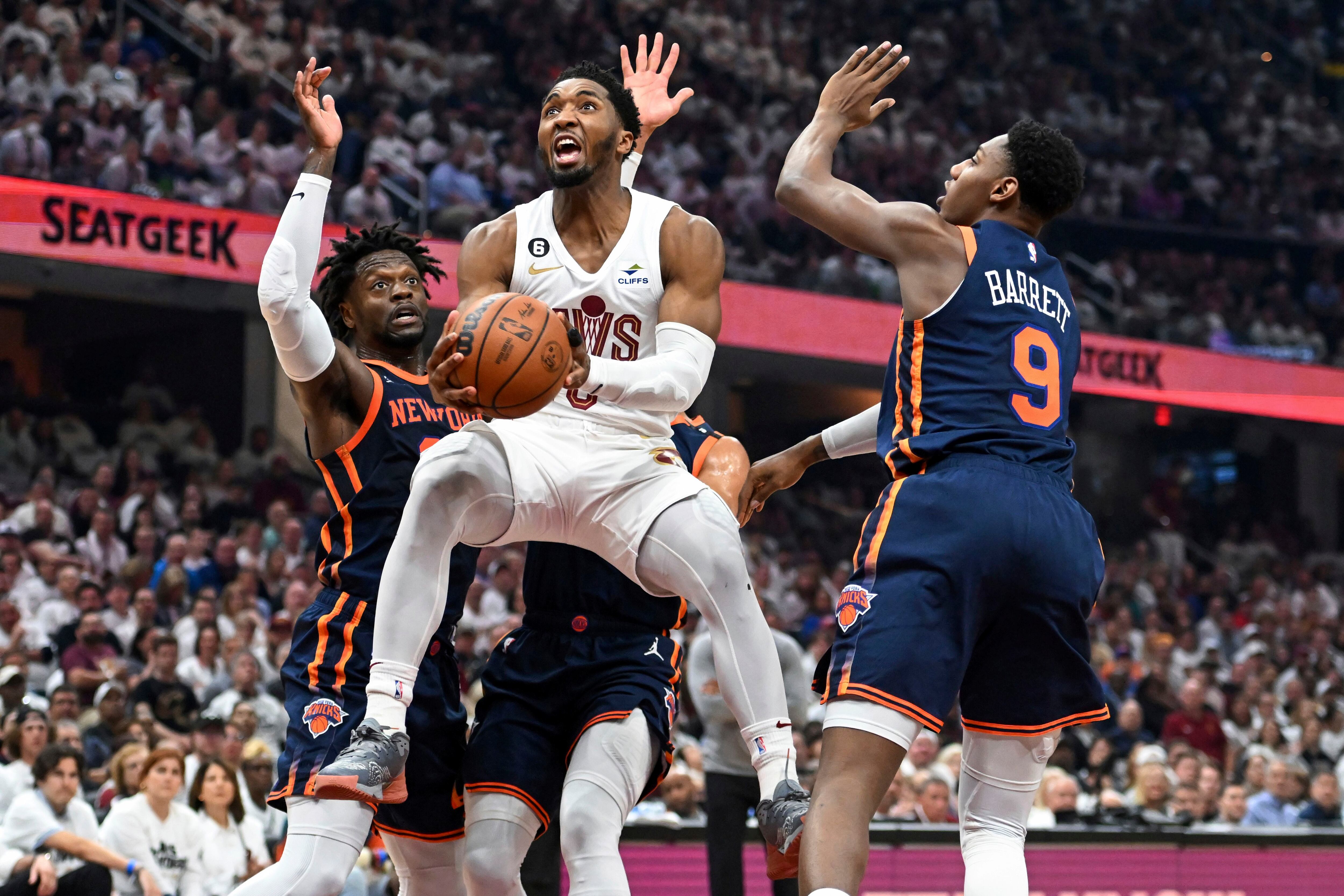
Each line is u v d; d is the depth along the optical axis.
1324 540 24.84
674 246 4.13
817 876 3.26
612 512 3.96
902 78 25.00
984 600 3.57
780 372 19.97
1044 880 7.78
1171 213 25.52
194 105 17.48
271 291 4.09
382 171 17.48
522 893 4.06
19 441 16.41
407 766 4.18
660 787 8.66
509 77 22.42
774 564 17.50
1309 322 24.47
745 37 24.56
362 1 21.06
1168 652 15.65
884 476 23.72
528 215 4.21
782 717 3.92
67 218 14.33
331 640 4.21
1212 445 25.02
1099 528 23.59
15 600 11.88
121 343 19.48
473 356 3.53
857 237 3.82
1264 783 12.16
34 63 16.23
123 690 9.53
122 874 7.35
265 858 8.12
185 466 16.75
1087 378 19.81
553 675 4.16
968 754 3.92
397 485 4.31
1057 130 4.02
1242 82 28.67
